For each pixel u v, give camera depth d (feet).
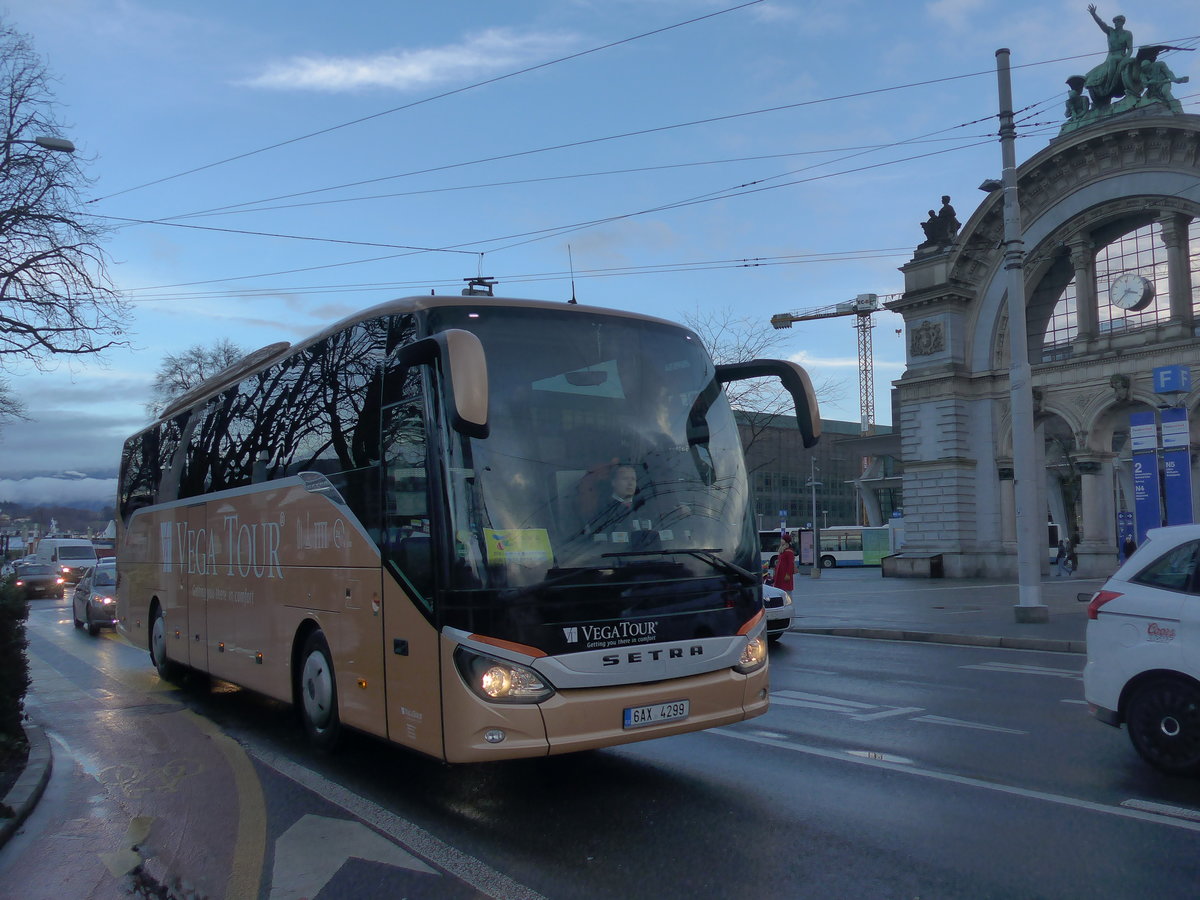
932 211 133.39
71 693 41.60
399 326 23.25
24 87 63.00
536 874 17.58
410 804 22.45
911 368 132.57
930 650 51.65
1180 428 78.74
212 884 17.76
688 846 18.85
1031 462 62.54
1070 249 119.14
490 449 20.89
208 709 36.78
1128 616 24.18
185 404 43.16
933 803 21.50
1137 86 113.70
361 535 24.18
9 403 89.10
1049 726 29.96
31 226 62.90
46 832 21.39
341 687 25.03
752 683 22.61
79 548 171.12
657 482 22.48
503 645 19.69
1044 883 16.62
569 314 23.30
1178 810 20.76
